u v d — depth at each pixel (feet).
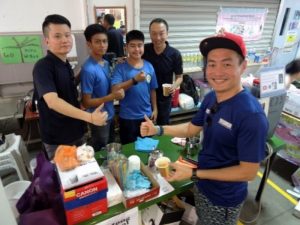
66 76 5.45
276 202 7.55
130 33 6.86
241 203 4.18
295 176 8.29
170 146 5.89
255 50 14.17
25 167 7.47
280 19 13.85
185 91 11.28
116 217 4.00
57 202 3.89
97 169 3.83
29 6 8.63
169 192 4.45
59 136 5.87
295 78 8.79
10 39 7.60
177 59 8.32
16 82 8.17
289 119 8.54
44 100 5.19
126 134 7.75
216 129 3.70
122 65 7.18
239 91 3.57
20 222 3.74
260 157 3.34
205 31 12.09
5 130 9.47
